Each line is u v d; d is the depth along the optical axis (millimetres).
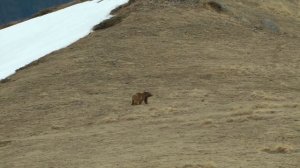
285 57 176250
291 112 102812
